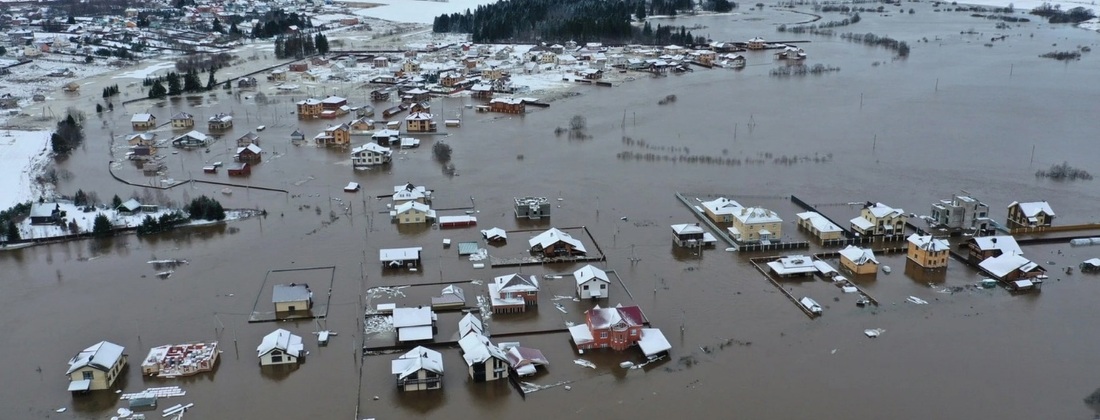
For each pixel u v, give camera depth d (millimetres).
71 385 76062
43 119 196500
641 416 72938
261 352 81250
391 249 107375
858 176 143625
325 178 145750
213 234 117875
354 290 98188
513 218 123438
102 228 117000
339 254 109438
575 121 183250
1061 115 187625
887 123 183125
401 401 75812
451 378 79625
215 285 99812
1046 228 115812
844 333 87188
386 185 140875
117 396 76625
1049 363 80500
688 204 128250
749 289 98500
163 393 77000
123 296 97250
